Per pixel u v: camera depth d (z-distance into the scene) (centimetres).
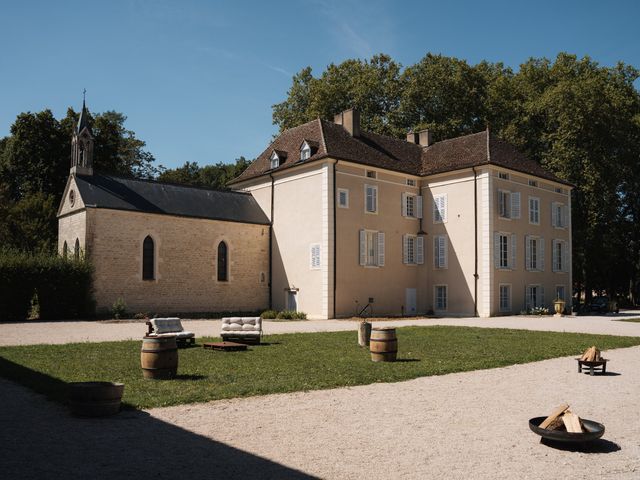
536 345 1748
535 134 4481
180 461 621
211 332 2164
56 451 648
